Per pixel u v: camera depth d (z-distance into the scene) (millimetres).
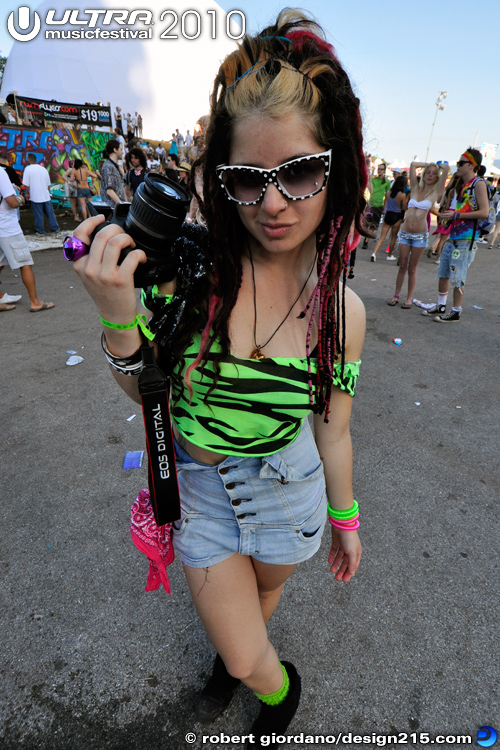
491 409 3420
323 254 929
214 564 1043
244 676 1098
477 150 4871
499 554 2133
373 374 3920
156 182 721
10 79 31422
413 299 6258
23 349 4172
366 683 1593
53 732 1454
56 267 7465
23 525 2199
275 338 942
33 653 1663
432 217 15000
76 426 3006
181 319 843
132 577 1961
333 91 750
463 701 1549
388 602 1881
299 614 1824
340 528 1267
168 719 1491
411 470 2686
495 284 7449
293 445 1058
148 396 839
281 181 761
